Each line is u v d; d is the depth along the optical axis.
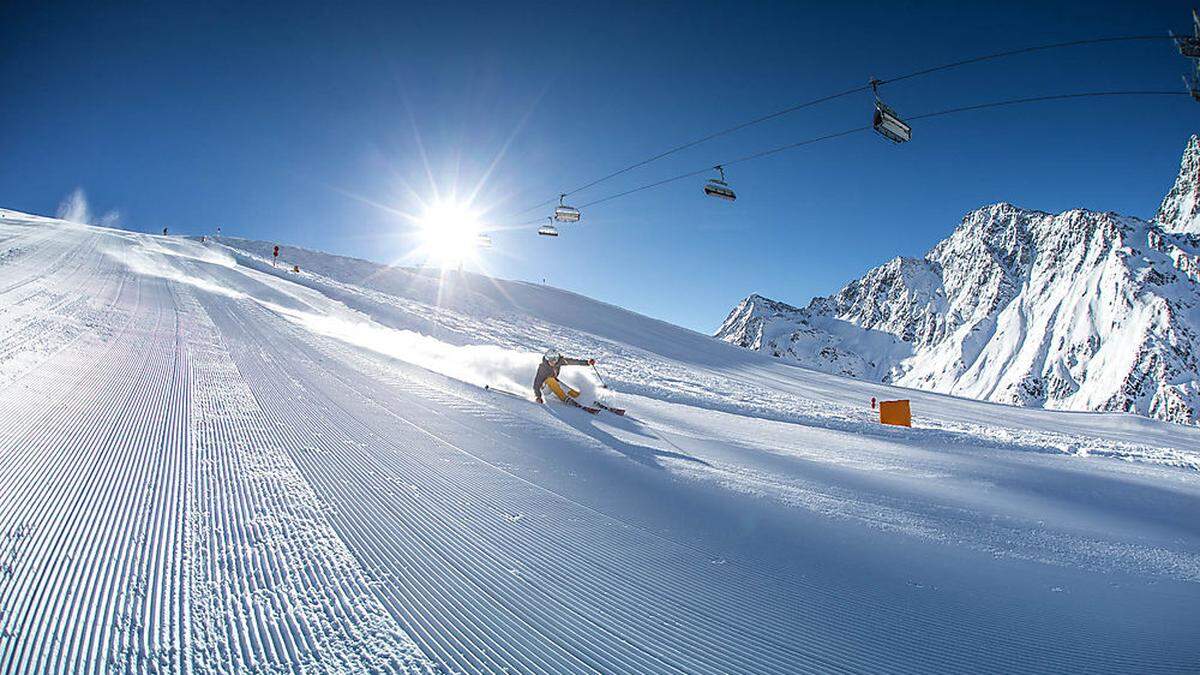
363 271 44.19
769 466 7.21
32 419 5.10
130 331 10.58
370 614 2.85
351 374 9.80
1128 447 13.33
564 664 2.63
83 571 2.92
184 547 3.30
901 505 6.03
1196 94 6.94
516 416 8.26
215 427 5.70
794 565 4.02
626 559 3.80
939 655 3.03
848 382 33.03
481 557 3.60
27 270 16.84
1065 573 4.54
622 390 13.79
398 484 4.74
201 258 35.47
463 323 26.33
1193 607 4.11
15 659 2.24
